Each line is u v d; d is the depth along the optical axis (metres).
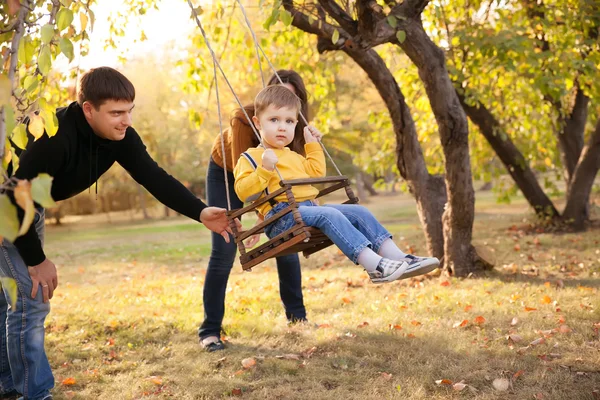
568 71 7.84
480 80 8.54
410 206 22.42
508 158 10.59
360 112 19.55
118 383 3.74
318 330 4.61
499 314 4.81
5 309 3.39
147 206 35.84
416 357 3.87
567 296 5.29
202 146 29.09
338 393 3.33
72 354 4.42
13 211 1.64
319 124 9.44
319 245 3.34
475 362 3.71
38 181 1.66
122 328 5.11
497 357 3.78
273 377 3.68
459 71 7.41
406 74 8.79
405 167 7.45
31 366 3.12
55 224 33.31
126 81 3.11
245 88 10.91
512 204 18.89
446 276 6.77
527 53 7.54
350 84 18.50
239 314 5.46
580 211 10.49
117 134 3.16
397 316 4.95
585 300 5.09
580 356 3.68
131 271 10.06
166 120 28.12
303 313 5.05
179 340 4.68
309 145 3.61
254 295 6.42
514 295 5.41
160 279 8.67
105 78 3.04
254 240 4.05
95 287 8.04
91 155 3.25
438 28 7.93
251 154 3.36
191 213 3.62
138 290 7.43
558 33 8.20
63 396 3.51
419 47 5.87
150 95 27.05
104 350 4.53
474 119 9.83
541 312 4.77
